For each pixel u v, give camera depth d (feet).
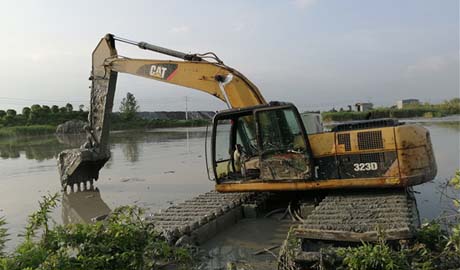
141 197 32.50
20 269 10.78
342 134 20.88
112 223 14.23
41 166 54.80
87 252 12.95
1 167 54.90
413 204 21.03
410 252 13.50
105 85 34.86
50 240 12.84
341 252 13.69
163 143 88.74
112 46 34.55
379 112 130.93
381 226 15.42
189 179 39.78
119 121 193.57
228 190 23.38
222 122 25.35
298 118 21.26
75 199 32.78
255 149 25.02
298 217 22.82
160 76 30.27
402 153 19.70
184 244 17.94
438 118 139.54
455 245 12.32
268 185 22.21
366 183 20.24
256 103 25.89
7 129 154.81
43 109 188.65
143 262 13.92
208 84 27.78
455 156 42.83
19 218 26.81
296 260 14.55
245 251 18.58
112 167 50.96
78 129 163.32
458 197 25.05
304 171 21.30
